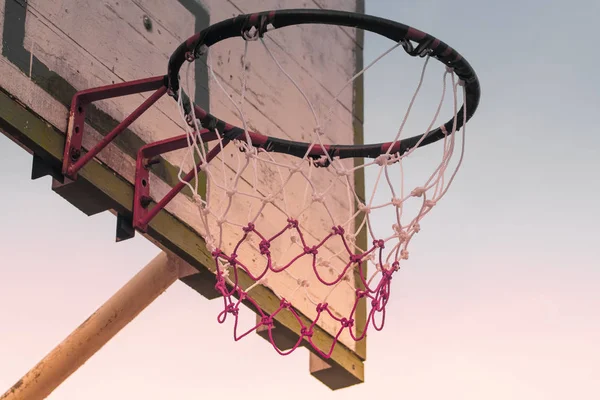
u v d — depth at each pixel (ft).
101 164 15.46
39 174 15.07
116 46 16.43
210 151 16.14
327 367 18.80
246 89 18.60
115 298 17.10
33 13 15.26
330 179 19.79
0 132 14.58
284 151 16.55
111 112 15.90
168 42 17.40
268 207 18.30
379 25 14.12
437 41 14.33
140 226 15.64
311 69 20.27
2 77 14.51
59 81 15.28
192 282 17.03
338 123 20.51
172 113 17.01
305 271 18.65
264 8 19.61
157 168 16.35
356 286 19.72
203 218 15.38
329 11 13.99
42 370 16.97
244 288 17.28
